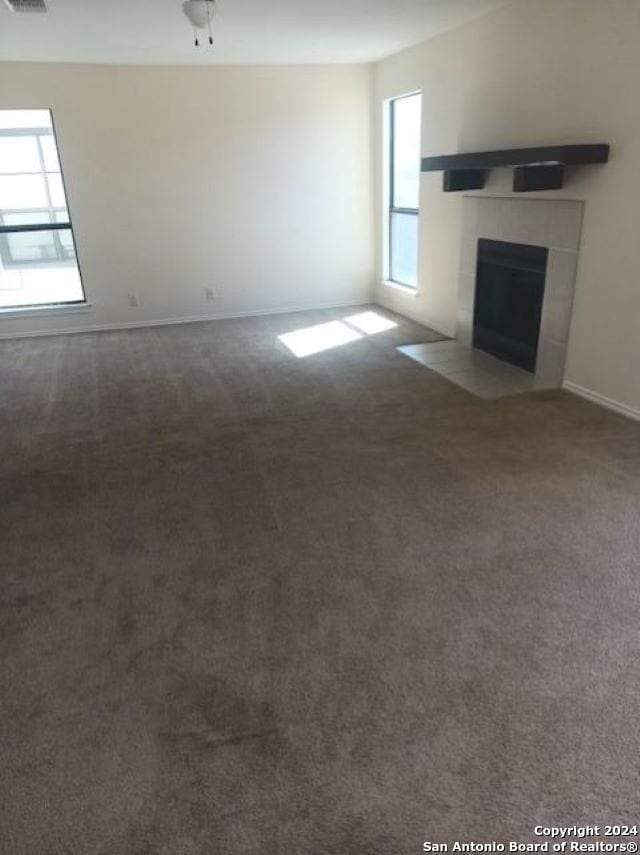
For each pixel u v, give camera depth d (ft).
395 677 5.91
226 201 19.71
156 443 11.44
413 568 7.50
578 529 8.13
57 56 16.29
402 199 20.06
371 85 19.72
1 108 17.17
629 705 5.48
